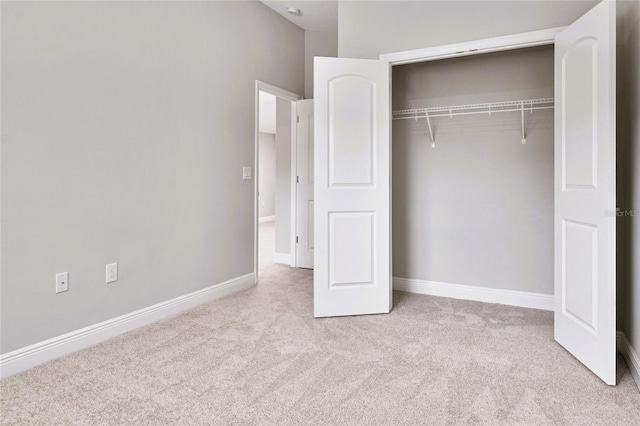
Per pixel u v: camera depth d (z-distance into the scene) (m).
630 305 2.16
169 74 2.95
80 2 2.34
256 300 3.42
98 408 1.76
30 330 2.15
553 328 2.69
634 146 2.10
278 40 4.25
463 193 3.34
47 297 2.22
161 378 2.03
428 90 3.40
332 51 4.76
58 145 2.25
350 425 1.63
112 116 2.54
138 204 2.74
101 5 2.46
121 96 2.60
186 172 3.13
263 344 2.46
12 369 2.07
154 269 2.88
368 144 2.97
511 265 3.20
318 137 2.91
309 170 4.65
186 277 3.16
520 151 3.13
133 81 2.68
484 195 3.26
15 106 2.05
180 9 3.04
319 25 4.57
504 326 2.74
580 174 2.14
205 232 3.34
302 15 4.29
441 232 3.44
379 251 3.01
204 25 3.27
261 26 3.98
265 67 4.05
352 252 2.98
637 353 2.00
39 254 2.18
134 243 2.72
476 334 2.60
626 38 2.26
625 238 2.31
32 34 2.11
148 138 2.80
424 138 3.46
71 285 2.34
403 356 2.28
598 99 1.96
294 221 4.79
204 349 2.39
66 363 2.20
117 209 2.60
